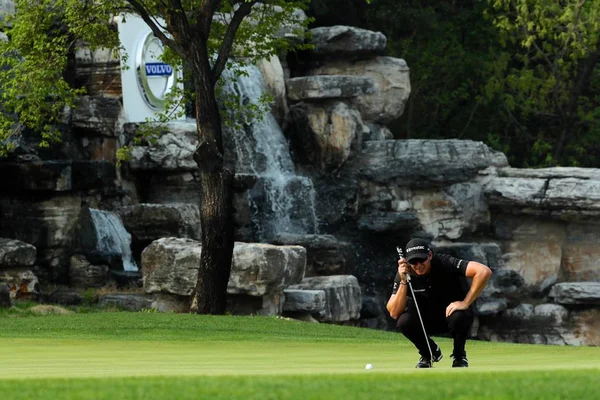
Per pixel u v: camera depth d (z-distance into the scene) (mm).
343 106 147750
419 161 143750
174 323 74938
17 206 110812
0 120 93938
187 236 117312
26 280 98438
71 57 129500
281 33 150500
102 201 117875
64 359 41875
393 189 144500
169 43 87812
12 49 93688
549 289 144875
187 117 138250
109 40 97625
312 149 146125
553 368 29312
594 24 163875
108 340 61688
